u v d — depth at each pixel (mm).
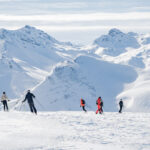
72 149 18359
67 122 33125
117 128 29344
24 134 23344
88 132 26125
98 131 27016
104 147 19453
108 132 26469
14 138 21531
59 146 19234
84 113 51562
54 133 24391
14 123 30266
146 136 24500
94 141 21734
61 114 44812
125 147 19828
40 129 26406
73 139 22172
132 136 24453
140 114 50094
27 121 32219
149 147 20047
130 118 39875
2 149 17938
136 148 19609
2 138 21438
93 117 40656
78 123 32688
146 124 32688
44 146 19109
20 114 40438
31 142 20234
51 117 38000
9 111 48406
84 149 18469
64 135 23719
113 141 22000
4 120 32938
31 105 42250
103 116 43375
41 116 38781
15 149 18031
